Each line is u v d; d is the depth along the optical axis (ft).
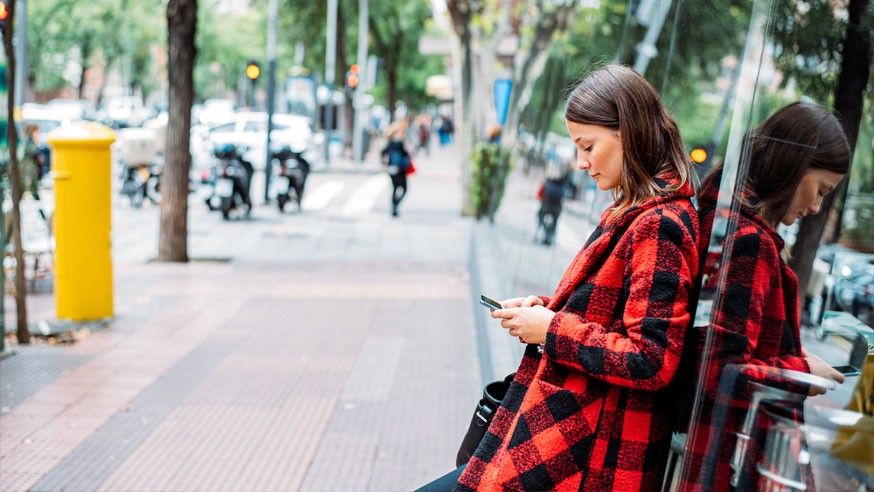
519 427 6.09
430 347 23.58
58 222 25.39
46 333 24.03
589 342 5.75
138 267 35.86
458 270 37.14
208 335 24.43
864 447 5.58
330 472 14.71
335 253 41.24
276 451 15.70
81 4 131.64
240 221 53.78
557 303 6.26
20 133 39.55
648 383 5.56
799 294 5.86
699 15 10.21
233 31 186.70
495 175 45.11
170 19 35.83
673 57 11.40
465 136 58.65
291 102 107.65
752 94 6.25
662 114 6.15
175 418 17.43
